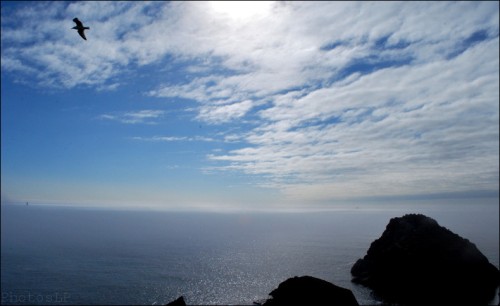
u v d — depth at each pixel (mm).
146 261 156500
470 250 102438
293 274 121000
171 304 39062
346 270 123000
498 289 91500
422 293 90938
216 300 95500
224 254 173125
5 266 146625
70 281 120000
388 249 104812
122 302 96312
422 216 113812
